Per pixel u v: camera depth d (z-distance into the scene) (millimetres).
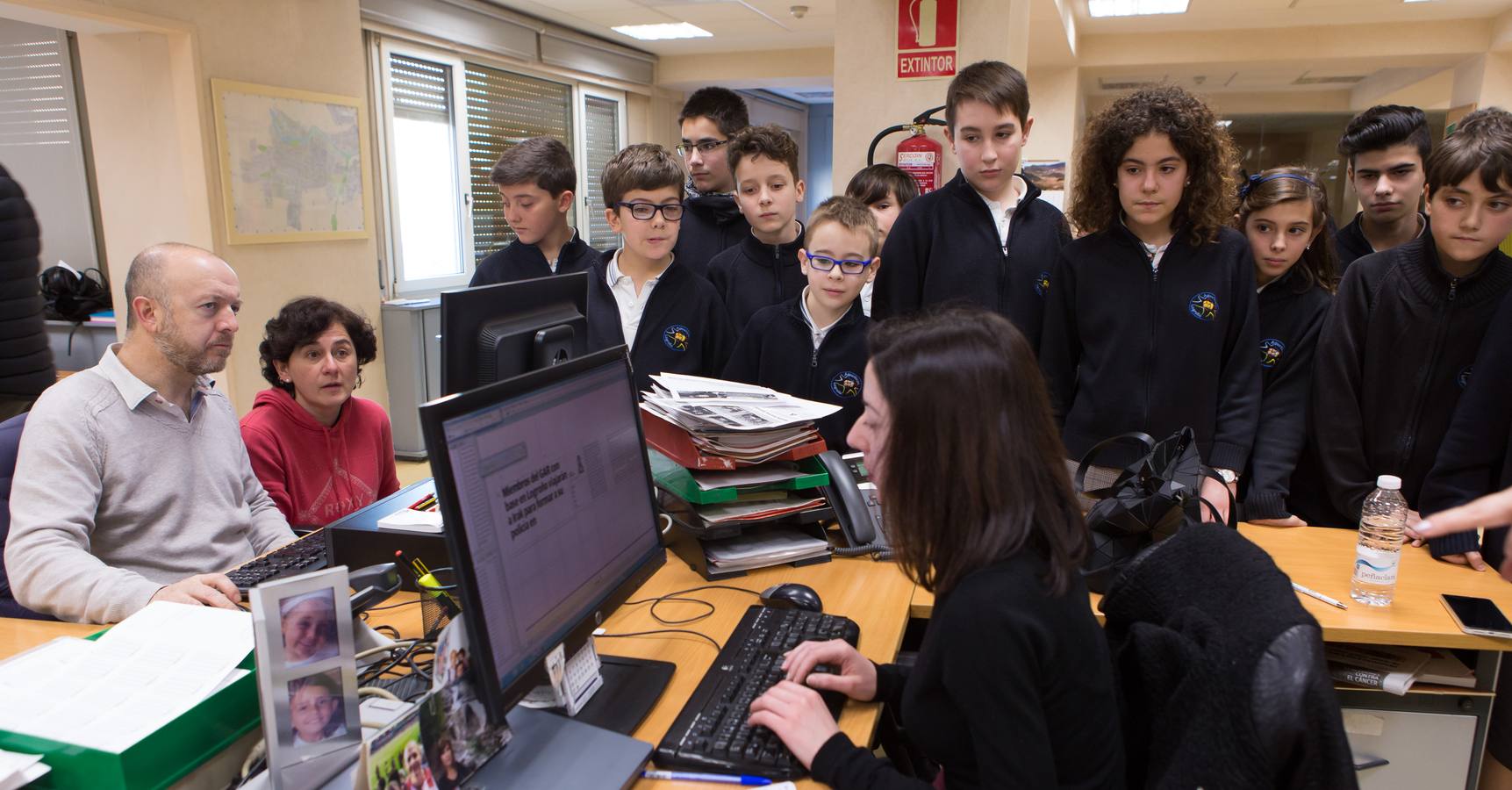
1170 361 1924
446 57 5770
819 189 12523
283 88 4121
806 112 12188
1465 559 1658
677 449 1609
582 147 7434
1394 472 1883
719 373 2404
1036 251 2281
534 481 964
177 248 1648
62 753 853
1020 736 857
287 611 867
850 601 1437
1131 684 1002
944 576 933
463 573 829
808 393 2146
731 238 2826
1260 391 1936
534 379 978
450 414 831
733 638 1256
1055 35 5973
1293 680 775
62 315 4191
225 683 955
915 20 3221
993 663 862
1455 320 1785
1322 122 9773
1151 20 6609
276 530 1892
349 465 2215
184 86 3691
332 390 2111
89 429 1597
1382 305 1837
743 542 1605
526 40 6359
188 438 1739
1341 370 1878
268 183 4062
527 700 1075
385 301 5004
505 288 1450
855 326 2123
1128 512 1453
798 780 967
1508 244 3227
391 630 1320
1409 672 1513
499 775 932
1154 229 1968
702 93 2961
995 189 2287
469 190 6133
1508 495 1269
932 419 895
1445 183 1683
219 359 1692
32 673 971
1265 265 2049
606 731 1016
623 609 1407
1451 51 6527
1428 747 1541
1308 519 2025
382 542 1405
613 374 1173
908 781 918
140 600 1408
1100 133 1947
